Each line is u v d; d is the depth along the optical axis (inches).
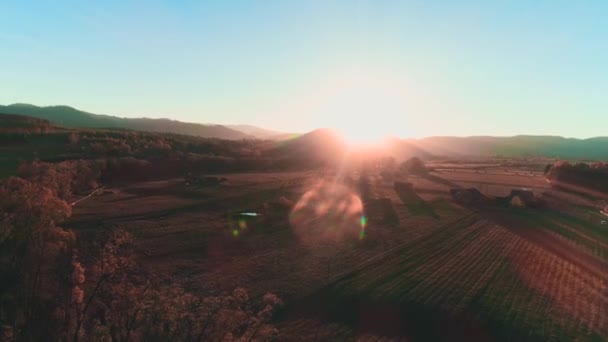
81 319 903.7
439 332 1047.6
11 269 1093.1
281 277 1425.9
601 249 1845.5
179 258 1599.4
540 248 1846.7
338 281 1379.2
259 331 880.3
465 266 1555.1
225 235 1971.0
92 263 1092.5
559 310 1160.2
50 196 1285.7
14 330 884.6
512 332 1033.5
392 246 1852.9
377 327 1075.9
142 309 858.8
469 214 2691.9
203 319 842.2
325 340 1009.5
